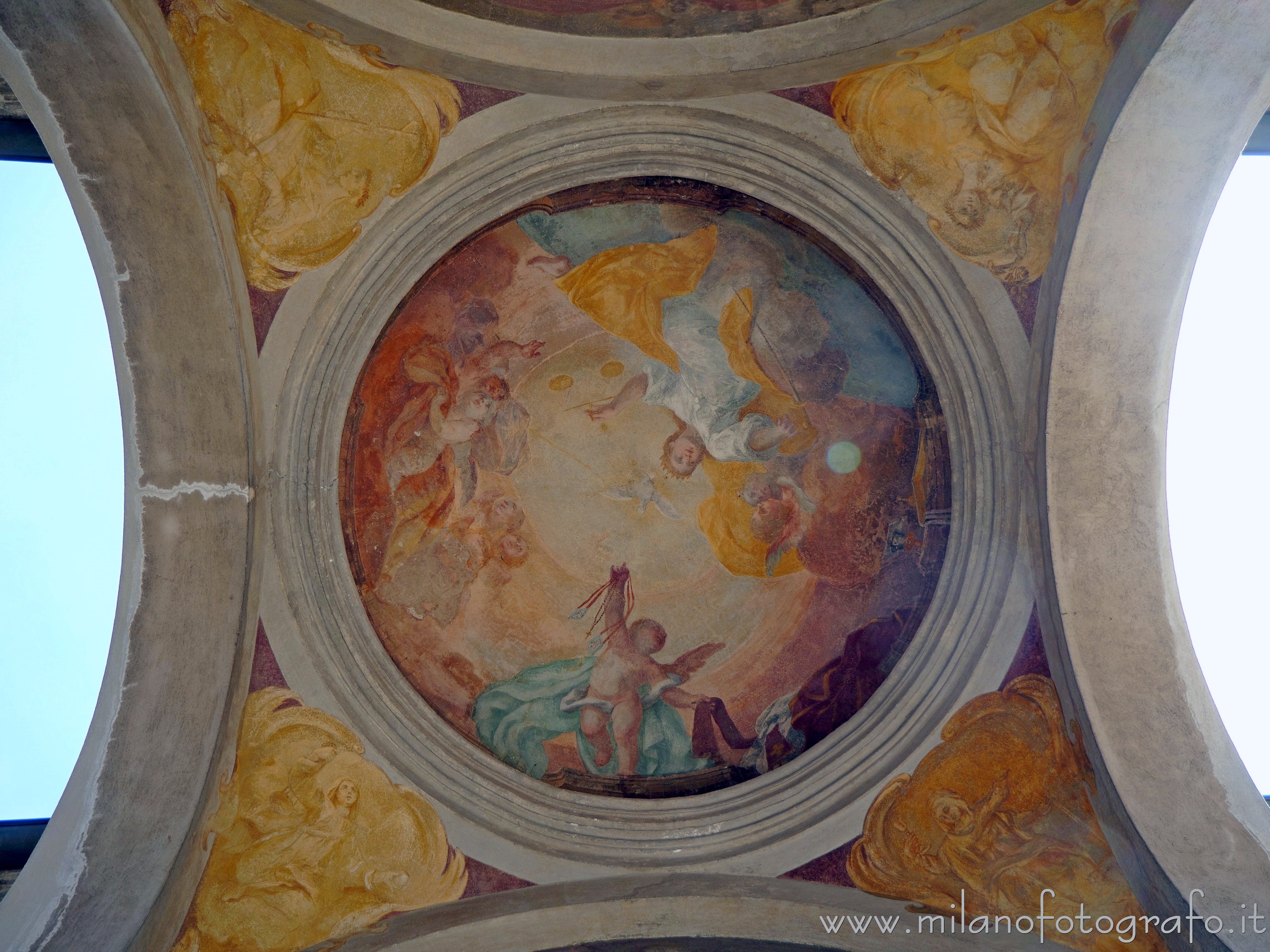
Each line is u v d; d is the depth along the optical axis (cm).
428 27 654
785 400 797
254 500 671
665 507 838
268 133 641
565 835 736
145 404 633
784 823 737
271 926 650
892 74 674
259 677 680
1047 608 698
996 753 709
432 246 700
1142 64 582
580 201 722
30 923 539
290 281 672
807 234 728
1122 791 650
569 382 812
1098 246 646
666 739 784
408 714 727
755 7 671
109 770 593
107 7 524
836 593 788
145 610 628
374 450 736
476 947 700
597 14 668
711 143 702
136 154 589
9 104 757
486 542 804
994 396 708
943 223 699
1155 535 687
